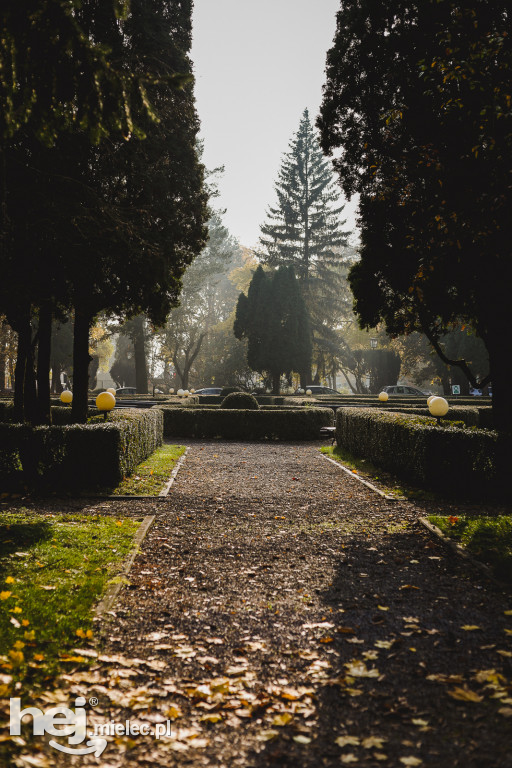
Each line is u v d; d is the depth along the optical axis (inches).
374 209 393.1
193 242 566.3
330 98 412.2
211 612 170.4
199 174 572.1
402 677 127.5
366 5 373.1
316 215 1914.4
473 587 187.9
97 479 358.6
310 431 749.9
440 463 341.7
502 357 359.3
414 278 352.2
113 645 145.4
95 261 405.7
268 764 99.3
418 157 339.3
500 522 255.9
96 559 212.4
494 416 366.9
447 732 105.3
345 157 410.0
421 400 1173.7
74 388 514.6
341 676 128.6
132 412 511.5
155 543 245.9
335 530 271.3
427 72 301.7
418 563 217.3
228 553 234.1
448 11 321.7
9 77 177.8
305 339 1434.5
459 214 288.2
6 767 94.1
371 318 439.5
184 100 538.0
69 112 201.6
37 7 161.2
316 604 176.9
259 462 517.0
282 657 141.1
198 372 2335.1
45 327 490.9
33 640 140.7
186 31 572.7
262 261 1931.6
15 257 350.9
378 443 457.7
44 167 337.1
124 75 184.5
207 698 120.9
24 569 192.7
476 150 270.8
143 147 477.7
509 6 282.4
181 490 367.9
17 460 357.7
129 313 549.3
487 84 260.1
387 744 103.0
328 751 102.3
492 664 131.1
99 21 377.4
